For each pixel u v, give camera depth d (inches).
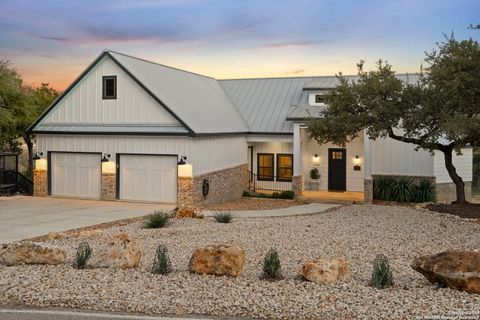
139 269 345.1
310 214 741.9
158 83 918.4
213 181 906.7
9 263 361.7
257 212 768.3
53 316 259.4
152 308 267.4
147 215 719.1
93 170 920.9
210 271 326.0
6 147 1198.3
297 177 971.9
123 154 892.0
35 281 315.6
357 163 1043.9
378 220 625.3
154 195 872.9
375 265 304.2
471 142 669.9
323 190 1072.8
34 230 598.5
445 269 293.6
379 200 948.6
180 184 842.2
